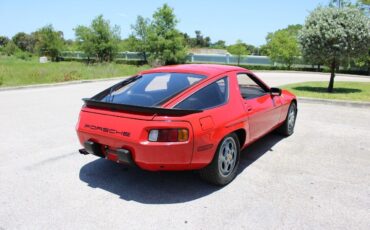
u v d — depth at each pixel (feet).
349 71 104.42
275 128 18.74
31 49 278.67
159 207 11.28
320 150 17.66
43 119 24.53
